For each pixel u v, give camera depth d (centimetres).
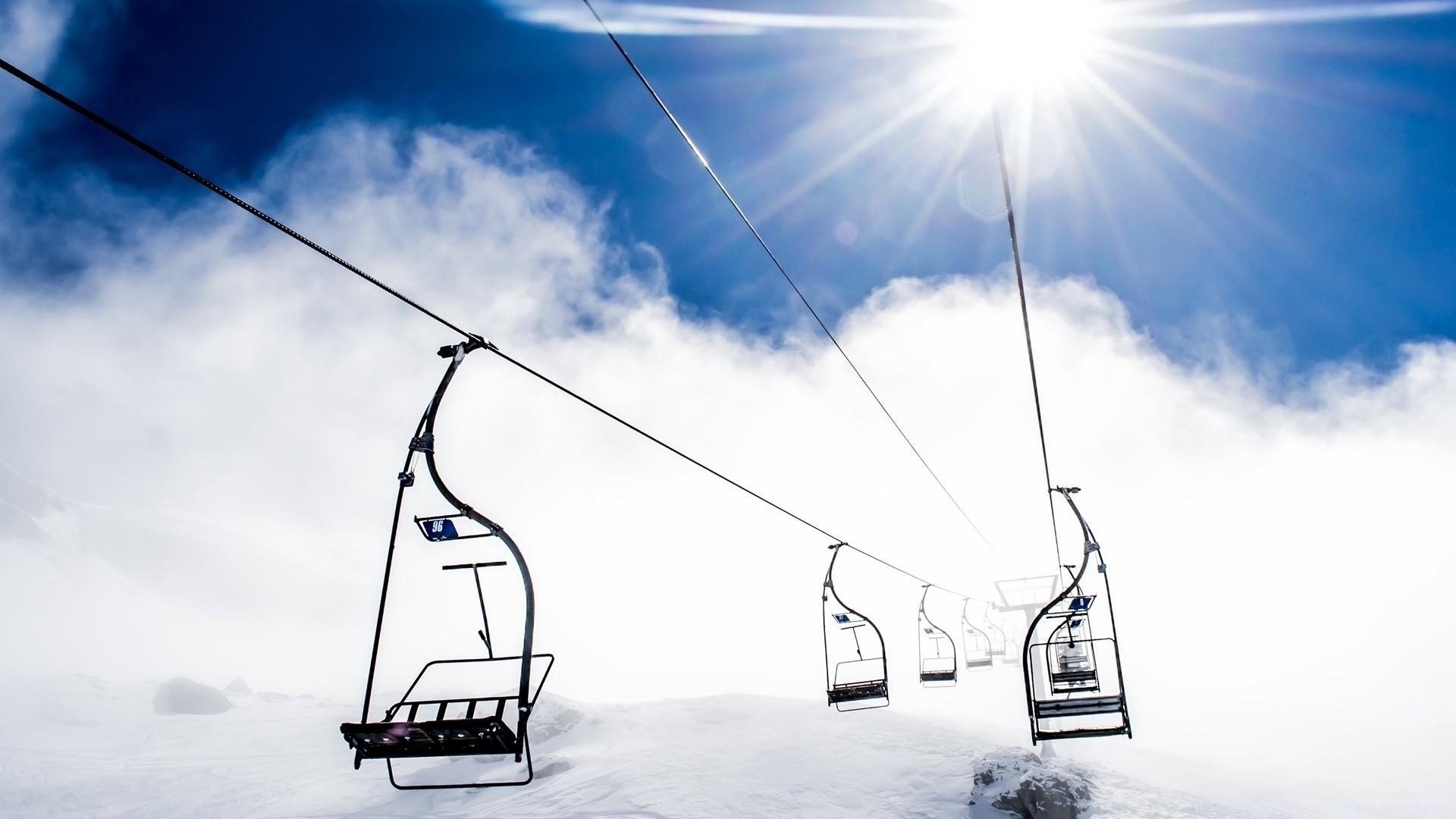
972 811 2516
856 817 2597
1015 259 1004
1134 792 2712
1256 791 3672
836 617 2000
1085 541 1470
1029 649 1343
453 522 732
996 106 895
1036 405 1298
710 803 2755
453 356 750
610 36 817
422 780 3447
